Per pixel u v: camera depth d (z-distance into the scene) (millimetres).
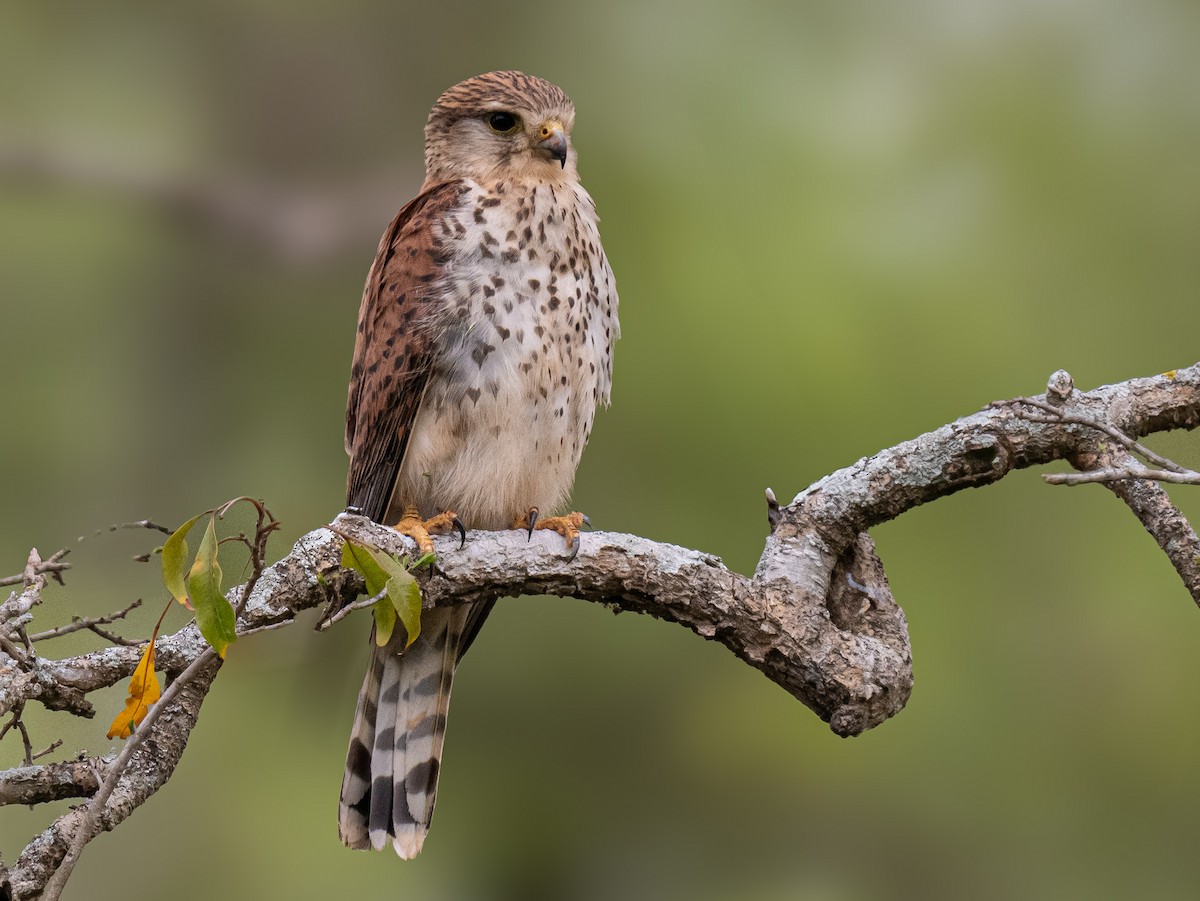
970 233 11008
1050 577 10867
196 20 13047
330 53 12945
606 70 11922
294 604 6434
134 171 12812
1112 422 6812
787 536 6926
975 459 6844
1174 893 10609
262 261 12555
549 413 8141
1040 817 10797
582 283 8227
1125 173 11180
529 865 10945
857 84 11625
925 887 10844
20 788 6023
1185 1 11445
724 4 11898
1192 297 10953
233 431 12039
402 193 12719
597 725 11039
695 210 11203
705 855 10969
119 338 12352
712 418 10531
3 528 11672
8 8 13109
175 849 10555
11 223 12672
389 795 7875
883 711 6824
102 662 6188
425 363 8000
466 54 12703
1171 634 10781
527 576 6762
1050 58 11406
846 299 10711
